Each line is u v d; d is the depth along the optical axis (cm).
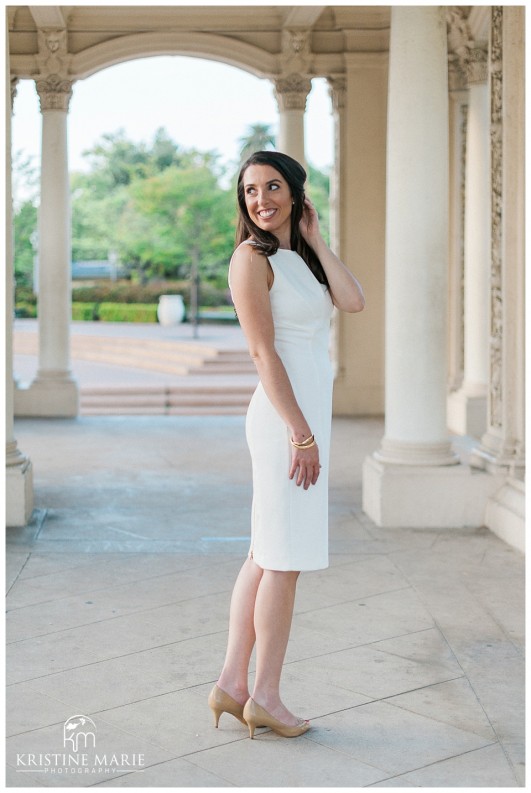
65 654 472
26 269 4172
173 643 488
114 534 716
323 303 378
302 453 364
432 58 728
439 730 389
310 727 390
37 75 1342
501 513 708
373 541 695
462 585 591
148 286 4131
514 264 742
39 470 975
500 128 748
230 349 2027
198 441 1182
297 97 1345
